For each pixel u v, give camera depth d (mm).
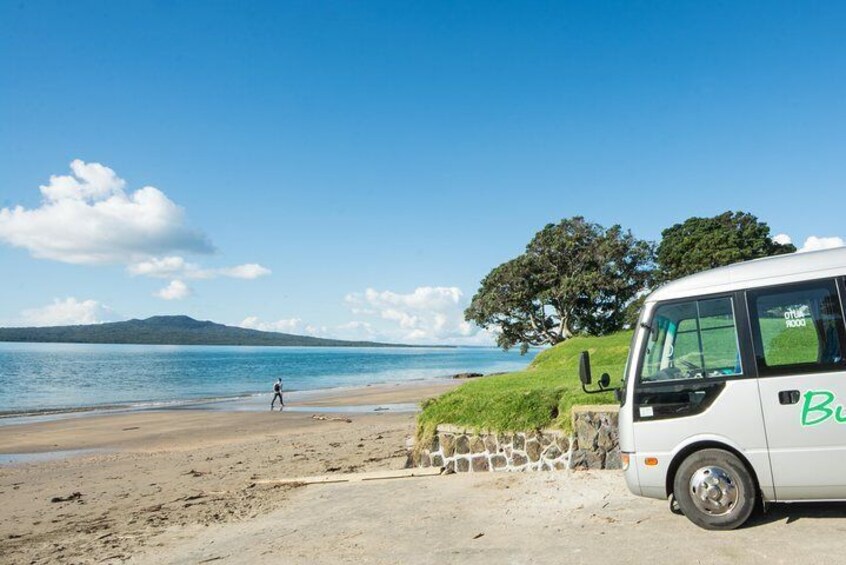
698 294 6711
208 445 21812
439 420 12203
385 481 11211
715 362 6504
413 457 12539
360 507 9133
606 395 10445
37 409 38500
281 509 9883
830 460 5961
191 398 46688
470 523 7617
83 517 11539
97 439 24375
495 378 15219
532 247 49719
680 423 6492
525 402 11305
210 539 8375
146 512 11234
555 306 48375
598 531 6719
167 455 19594
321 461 16156
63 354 174875
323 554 6930
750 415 6238
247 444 21281
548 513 7695
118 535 9414
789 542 5750
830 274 6215
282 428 26047
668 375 6676
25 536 10266
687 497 6410
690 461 6402
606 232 48781
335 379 74250
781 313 6324
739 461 6262
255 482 13125
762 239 50312
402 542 7078
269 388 57469
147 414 33688
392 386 58750
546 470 10500
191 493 13062
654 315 6898
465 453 11602
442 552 6566
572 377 13570
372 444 19031
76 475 16672
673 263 52875
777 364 6238
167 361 131000
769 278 6438
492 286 50156
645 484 6598
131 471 16828
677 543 6035
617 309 48469
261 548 7492
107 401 44594
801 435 6062
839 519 6293
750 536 6012
